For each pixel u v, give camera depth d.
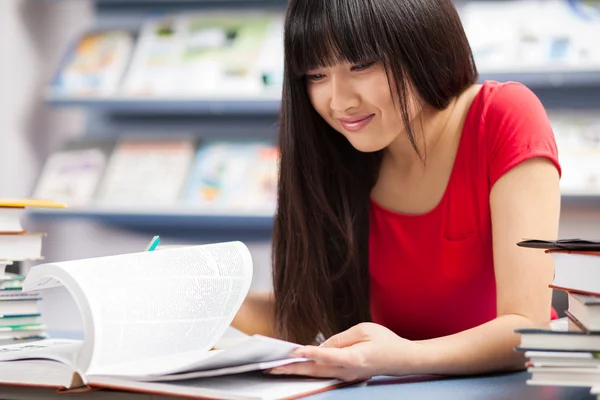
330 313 1.29
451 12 1.13
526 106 1.17
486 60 2.63
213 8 3.09
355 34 1.02
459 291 1.31
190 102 2.79
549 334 0.77
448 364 0.94
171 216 2.81
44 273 0.82
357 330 0.94
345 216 1.32
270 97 2.73
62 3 3.20
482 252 1.27
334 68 1.07
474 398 0.82
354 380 0.91
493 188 1.14
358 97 1.08
